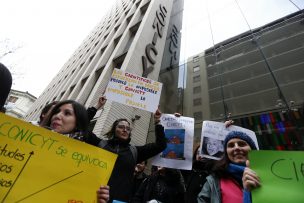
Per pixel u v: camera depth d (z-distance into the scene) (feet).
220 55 26.63
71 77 62.03
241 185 5.71
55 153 4.42
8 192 3.68
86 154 4.76
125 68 28.43
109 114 23.20
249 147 6.66
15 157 3.99
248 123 18.35
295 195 4.13
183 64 31.09
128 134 8.64
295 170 4.42
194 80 26.91
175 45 37.86
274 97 18.31
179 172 9.52
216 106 21.83
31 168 4.05
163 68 34.40
